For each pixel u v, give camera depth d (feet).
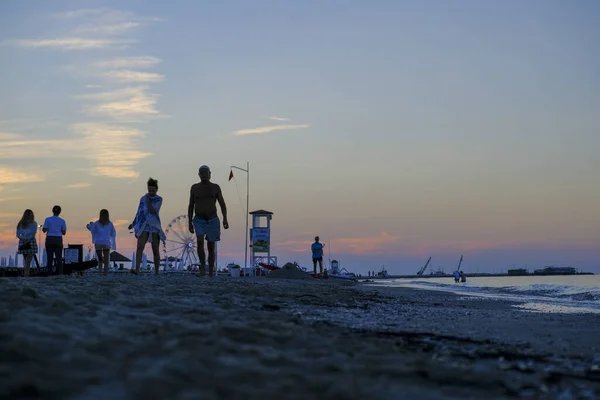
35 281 28.71
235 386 10.72
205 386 10.42
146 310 19.33
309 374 12.21
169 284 31.35
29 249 51.78
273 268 106.42
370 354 14.90
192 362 11.92
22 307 17.08
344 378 11.92
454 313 33.14
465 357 16.39
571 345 19.42
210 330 15.57
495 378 13.19
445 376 12.97
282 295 34.96
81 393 9.68
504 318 29.35
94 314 17.58
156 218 44.70
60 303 17.95
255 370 11.74
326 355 14.19
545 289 76.89
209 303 23.53
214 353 13.15
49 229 52.34
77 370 10.93
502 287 90.22
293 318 20.89
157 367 11.28
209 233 44.42
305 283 67.46
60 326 14.97
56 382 10.02
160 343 13.41
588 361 16.40
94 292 23.03
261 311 23.34
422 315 29.86
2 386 9.52
